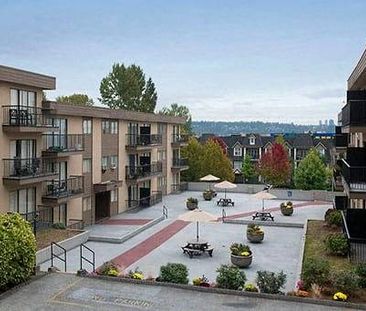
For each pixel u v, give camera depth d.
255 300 15.16
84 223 31.39
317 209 38.62
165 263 21.81
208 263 21.81
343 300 14.71
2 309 14.08
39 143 26.64
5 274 15.15
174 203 42.00
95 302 14.86
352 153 21.11
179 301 15.05
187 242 25.36
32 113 25.41
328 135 86.81
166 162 48.09
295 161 79.00
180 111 83.06
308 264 16.58
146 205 39.84
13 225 16.17
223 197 46.06
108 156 35.12
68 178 29.33
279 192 45.75
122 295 15.55
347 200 27.69
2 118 23.55
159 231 29.67
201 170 53.59
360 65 21.52
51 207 27.70
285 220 33.03
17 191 24.86
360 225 20.33
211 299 15.25
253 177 68.50
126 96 74.44
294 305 14.69
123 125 37.50
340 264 18.80
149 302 14.94
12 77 23.58
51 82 26.86
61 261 21.78
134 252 24.00
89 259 22.42
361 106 18.53
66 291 15.83
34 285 16.34
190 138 57.12
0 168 23.58
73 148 29.69
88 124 32.19
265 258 22.73
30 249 16.42
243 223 32.38
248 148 84.25
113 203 35.59
